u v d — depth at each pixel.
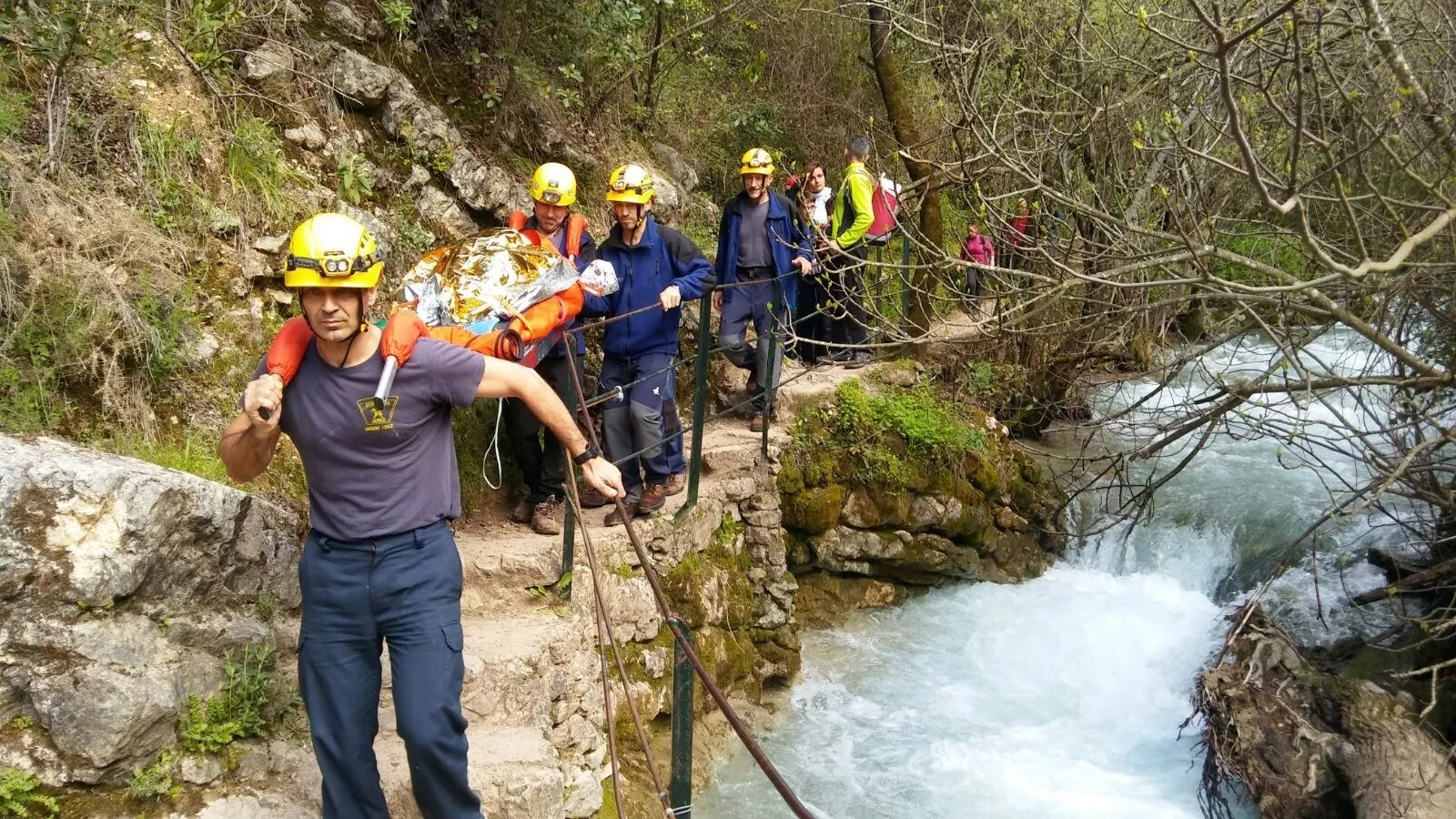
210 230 5.20
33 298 4.31
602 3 7.79
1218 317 6.74
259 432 2.90
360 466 2.99
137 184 5.00
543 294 4.57
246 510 3.86
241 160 5.48
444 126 6.80
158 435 4.51
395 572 3.03
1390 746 5.40
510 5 7.37
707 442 7.23
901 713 6.59
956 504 7.83
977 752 6.24
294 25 6.30
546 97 8.06
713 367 8.19
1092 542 8.52
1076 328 5.96
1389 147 3.99
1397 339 5.04
